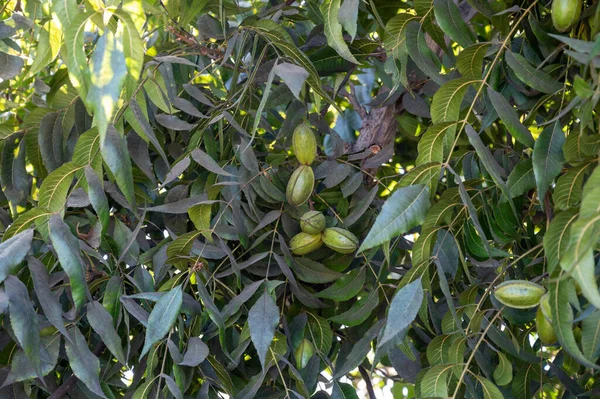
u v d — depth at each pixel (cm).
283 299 171
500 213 152
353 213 172
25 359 138
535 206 170
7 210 190
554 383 162
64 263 131
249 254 174
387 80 215
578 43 112
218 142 185
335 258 176
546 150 129
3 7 201
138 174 179
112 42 108
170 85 174
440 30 157
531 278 163
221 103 180
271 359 155
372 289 166
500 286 135
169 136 191
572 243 96
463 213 152
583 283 95
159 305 141
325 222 171
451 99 137
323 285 183
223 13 186
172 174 153
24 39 211
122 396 171
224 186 169
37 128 175
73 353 140
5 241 132
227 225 164
